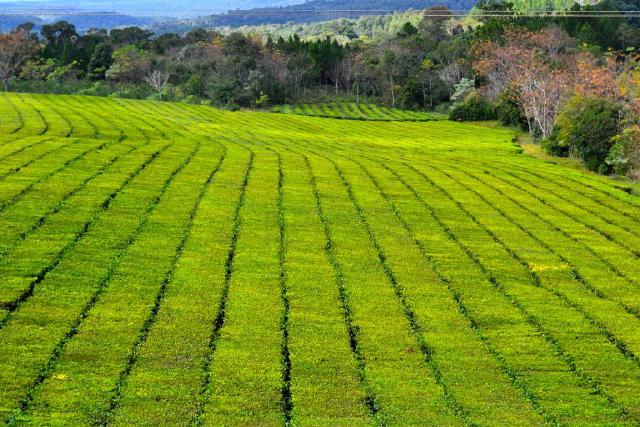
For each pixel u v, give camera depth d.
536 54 126.88
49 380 25.30
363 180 62.94
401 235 46.38
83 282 33.50
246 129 100.38
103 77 169.25
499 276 39.88
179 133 84.94
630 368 29.47
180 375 26.50
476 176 71.00
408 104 170.50
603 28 167.00
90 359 26.97
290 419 24.41
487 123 140.25
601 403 26.50
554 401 26.50
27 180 48.44
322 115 150.75
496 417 25.12
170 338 29.20
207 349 28.59
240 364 27.67
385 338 30.89
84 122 84.06
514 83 114.69
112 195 47.88
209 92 153.38
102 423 23.20
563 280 40.00
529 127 123.19
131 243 39.41
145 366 26.94
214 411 24.42
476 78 159.75
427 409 25.38
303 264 39.06
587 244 47.84
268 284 35.81
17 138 66.12
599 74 95.88
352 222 48.31
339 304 34.09
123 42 195.00
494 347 30.78
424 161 79.69
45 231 39.19
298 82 178.88
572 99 93.50
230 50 177.25
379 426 24.14
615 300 37.50
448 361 29.17
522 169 79.62
